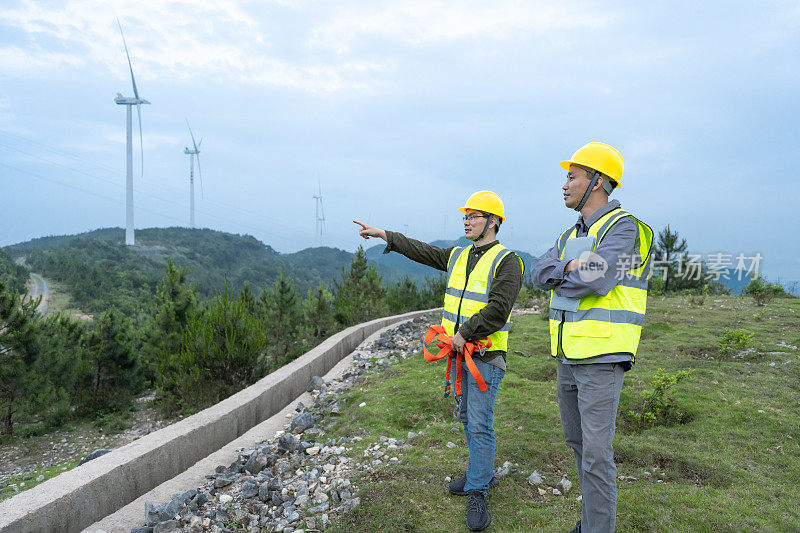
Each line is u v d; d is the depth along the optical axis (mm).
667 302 12336
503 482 3115
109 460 3354
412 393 5160
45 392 11773
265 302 16188
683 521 2506
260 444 4453
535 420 4133
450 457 3488
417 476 3141
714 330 8062
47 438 11430
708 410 4238
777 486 2934
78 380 12703
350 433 4277
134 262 109188
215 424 4359
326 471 3475
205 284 108000
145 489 3490
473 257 2920
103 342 12906
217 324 8820
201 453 4152
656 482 3041
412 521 2646
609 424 2051
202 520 2896
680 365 5871
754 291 12641
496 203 2811
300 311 15625
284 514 2918
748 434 3736
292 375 6121
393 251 3174
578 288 2049
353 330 9812
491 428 2766
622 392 4773
